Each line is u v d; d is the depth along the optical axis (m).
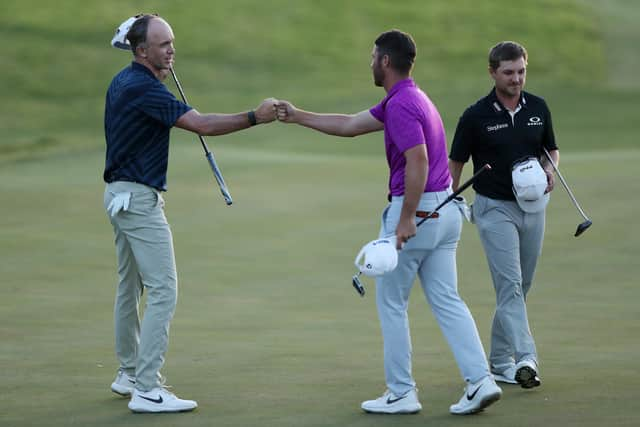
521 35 152.25
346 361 23.39
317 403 19.62
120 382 20.47
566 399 19.50
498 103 21.58
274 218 47.00
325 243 41.38
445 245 19.33
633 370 21.86
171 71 20.53
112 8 151.75
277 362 23.31
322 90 125.81
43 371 22.59
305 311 29.97
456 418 18.45
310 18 155.00
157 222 19.89
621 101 100.75
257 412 18.97
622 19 161.75
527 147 21.62
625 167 57.09
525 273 22.50
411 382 19.02
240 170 62.75
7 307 30.36
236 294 32.59
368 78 132.50
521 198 21.06
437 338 26.03
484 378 18.53
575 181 52.56
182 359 23.73
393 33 18.97
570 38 151.88
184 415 18.86
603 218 43.25
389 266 18.05
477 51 145.12
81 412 19.14
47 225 45.91
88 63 132.12
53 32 141.50
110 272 36.25
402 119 18.38
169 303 19.73
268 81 129.75
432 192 18.97
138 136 19.70
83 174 64.38
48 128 107.69
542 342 25.05
